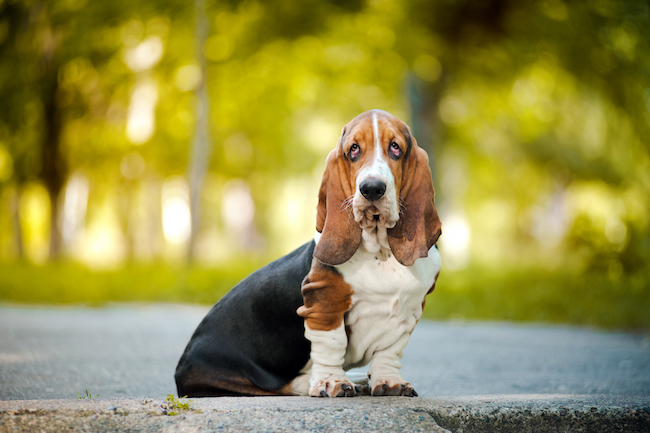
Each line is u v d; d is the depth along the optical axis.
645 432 3.10
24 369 4.93
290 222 32.53
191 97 19.05
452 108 19.31
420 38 14.31
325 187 3.33
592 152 20.83
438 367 5.48
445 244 16.41
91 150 20.53
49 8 17.02
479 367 5.47
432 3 13.90
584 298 10.09
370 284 3.22
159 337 7.18
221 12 16.23
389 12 14.73
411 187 3.28
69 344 6.41
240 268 14.02
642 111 15.17
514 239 28.55
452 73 15.13
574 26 14.26
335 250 3.20
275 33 16.39
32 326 7.74
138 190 23.75
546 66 15.55
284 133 22.05
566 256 15.05
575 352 6.31
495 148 22.48
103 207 26.06
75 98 19.12
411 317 3.40
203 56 15.80
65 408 2.78
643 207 16.44
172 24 17.41
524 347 6.70
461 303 10.06
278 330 3.46
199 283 12.22
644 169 17.23
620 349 6.54
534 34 14.38
